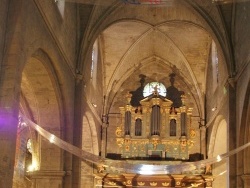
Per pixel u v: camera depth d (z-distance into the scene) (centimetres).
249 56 1892
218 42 2255
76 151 1902
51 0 1742
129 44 2939
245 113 2003
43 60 1752
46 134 1812
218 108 2542
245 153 2030
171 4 2045
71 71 2133
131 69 3159
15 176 2684
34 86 1911
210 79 2880
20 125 2658
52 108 1962
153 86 3166
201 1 2230
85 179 2891
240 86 2070
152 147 3025
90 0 2114
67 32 2041
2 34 1352
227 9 2202
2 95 1323
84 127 2770
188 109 3058
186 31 2775
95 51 2795
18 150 2722
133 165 2141
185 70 3083
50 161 1969
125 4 2309
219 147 2864
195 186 2930
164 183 2959
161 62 3158
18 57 1361
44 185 1953
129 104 3077
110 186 2944
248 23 1934
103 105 3091
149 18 2659
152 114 3052
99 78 2955
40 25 1616
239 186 2039
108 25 2433
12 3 1392
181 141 3011
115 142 3073
